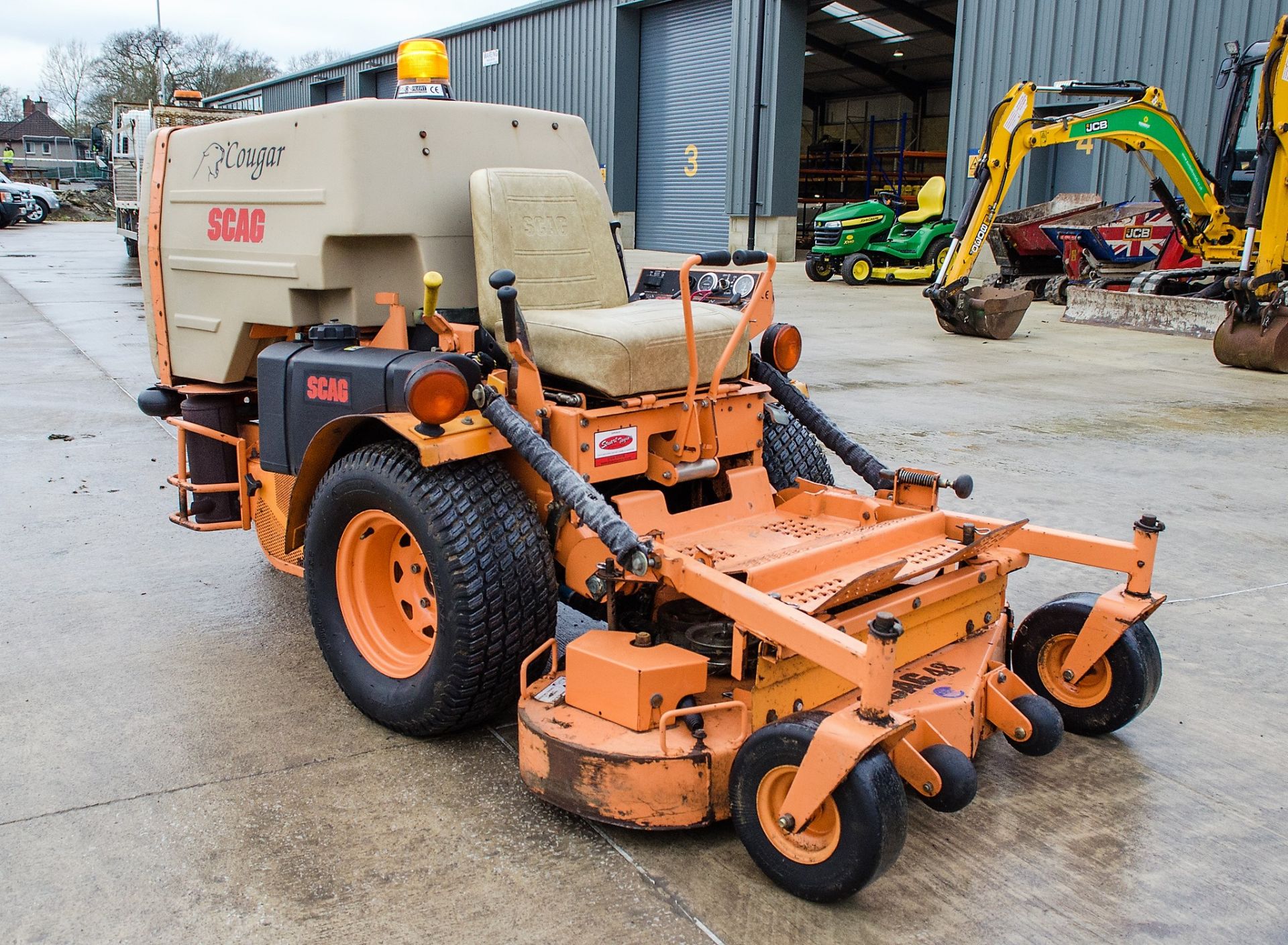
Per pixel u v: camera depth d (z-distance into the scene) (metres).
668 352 3.25
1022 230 15.52
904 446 6.85
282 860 2.61
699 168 23.81
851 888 2.33
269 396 3.53
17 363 9.60
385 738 3.23
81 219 38.16
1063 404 8.31
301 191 3.50
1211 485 6.05
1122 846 2.73
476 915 2.41
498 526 2.97
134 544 5.00
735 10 22.00
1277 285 9.99
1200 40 15.38
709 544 3.15
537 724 2.75
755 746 2.46
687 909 2.45
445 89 3.91
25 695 3.47
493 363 3.28
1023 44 17.70
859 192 29.97
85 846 2.66
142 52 52.81
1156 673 3.20
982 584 3.26
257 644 3.92
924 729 2.59
